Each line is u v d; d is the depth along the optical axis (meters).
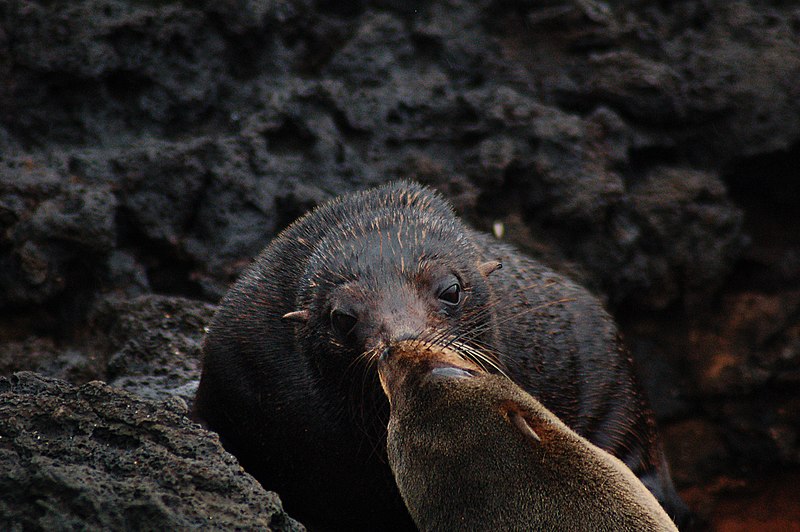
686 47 41.44
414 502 15.65
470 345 21.69
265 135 36.28
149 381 27.28
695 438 41.34
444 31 39.66
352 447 22.89
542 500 14.98
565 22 40.41
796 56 40.75
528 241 37.66
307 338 22.45
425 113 38.12
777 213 43.38
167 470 16.59
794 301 41.69
